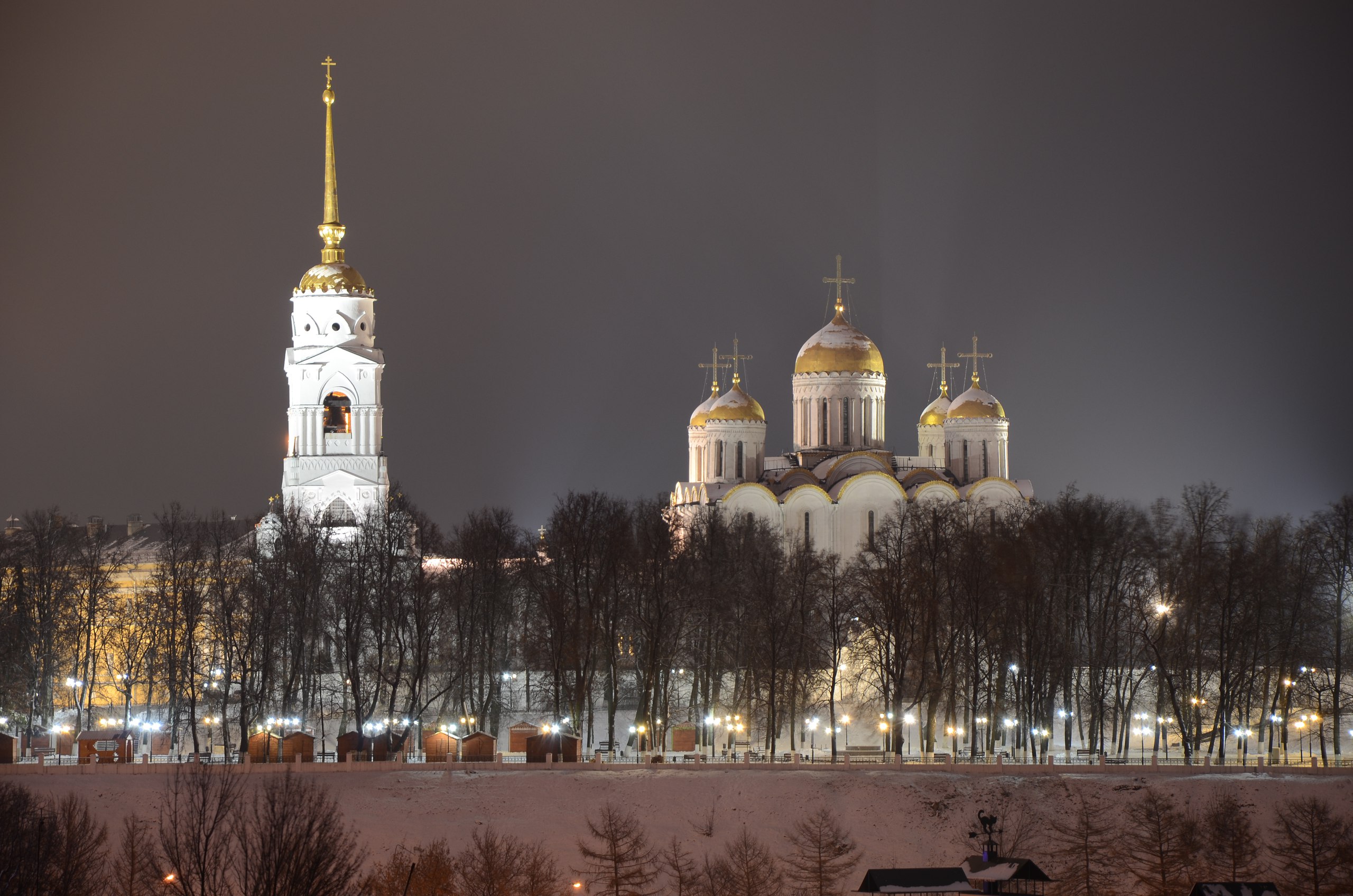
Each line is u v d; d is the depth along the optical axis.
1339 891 139.25
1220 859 143.50
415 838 146.88
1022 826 151.50
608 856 135.75
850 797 156.88
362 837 146.88
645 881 136.50
